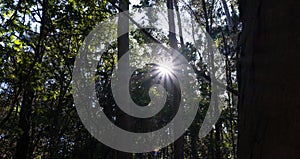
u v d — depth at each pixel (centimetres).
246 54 120
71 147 1719
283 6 102
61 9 966
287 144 92
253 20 117
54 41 1059
